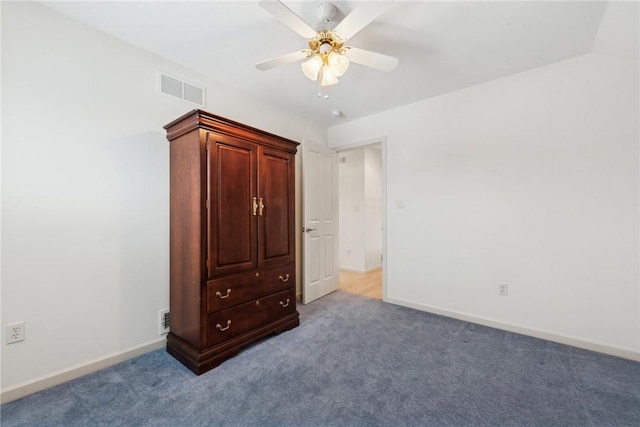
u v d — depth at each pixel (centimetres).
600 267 210
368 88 272
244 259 212
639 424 137
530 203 238
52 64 169
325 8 158
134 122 204
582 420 140
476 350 211
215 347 190
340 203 520
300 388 165
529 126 238
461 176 274
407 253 311
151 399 156
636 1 150
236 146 207
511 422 139
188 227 194
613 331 205
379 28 183
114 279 193
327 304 319
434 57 218
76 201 178
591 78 212
